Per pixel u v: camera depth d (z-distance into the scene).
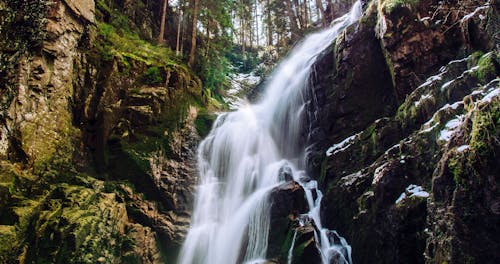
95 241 7.95
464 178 6.10
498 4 8.35
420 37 10.10
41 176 8.66
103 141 10.52
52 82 9.52
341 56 12.29
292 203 9.92
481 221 5.86
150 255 9.46
